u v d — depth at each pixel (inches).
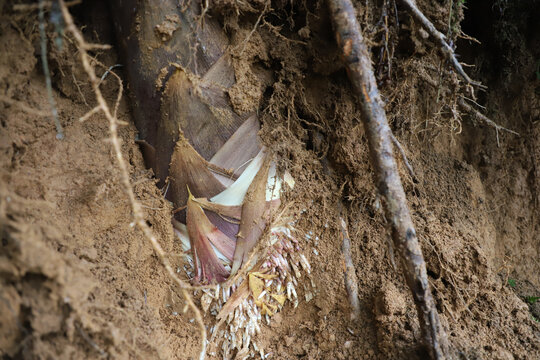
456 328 65.4
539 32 70.7
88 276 61.8
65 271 60.4
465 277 66.9
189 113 64.1
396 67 67.2
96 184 63.4
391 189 62.3
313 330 66.3
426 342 62.9
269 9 65.3
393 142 64.3
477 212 70.6
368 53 63.3
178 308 64.8
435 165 70.8
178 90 63.9
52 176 62.8
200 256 65.0
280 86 66.8
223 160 64.7
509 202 72.1
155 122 64.6
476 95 71.8
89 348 60.4
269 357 65.8
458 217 69.5
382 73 66.2
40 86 63.5
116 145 59.9
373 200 67.3
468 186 70.7
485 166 72.1
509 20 70.6
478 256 67.4
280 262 65.7
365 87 62.2
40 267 59.6
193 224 64.9
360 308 66.2
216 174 64.7
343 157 67.2
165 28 63.4
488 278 67.1
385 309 65.1
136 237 64.3
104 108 59.8
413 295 62.7
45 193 62.3
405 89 67.8
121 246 63.9
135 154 65.4
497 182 72.1
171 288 64.8
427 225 67.8
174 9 63.5
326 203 67.0
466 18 71.6
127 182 60.1
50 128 63.2
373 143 62.4
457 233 68.4
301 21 66.4
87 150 64.0
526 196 72.1
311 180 67.2
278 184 66.0
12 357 59.6
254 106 65.2
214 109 64.3
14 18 62.0
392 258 66.9
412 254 62.4
